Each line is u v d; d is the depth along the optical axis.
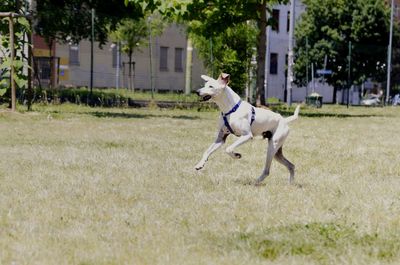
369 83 66.19
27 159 11.83
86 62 48.62
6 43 22.98
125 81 50.69
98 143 15.09
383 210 7.92
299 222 7.15
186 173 10.70
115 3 36.72
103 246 5.98
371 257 5.84
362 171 11.78
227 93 9.23
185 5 25.30
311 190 9.40
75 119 22.25
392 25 52.19
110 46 49.50
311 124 24.94
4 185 9.09
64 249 5.86
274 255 5.83
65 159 11.93
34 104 28.09
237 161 12.62
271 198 8.57
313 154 14.32
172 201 8.22
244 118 9.20
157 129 19.67
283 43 59.47
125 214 7.36
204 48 34.78
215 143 9.58
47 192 8.58
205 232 6.62
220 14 29.48
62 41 40.19
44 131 17.69
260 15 29.91
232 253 5.84
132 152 13.46
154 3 25.14
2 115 21.69
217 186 9.50
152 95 33.28
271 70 59.28
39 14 34.31
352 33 54.59
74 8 35.91
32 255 5.66
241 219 7.25
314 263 5.62
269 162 9.61
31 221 6.95
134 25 44.12
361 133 21.00
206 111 30.95
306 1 55.66
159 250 5.87
